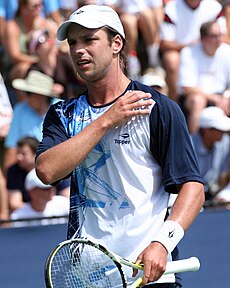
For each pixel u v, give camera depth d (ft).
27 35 100.37
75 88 97.60
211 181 87.81
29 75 92.07
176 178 43.29
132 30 102.89
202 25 97.60
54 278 43.52
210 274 79.30
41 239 75.92
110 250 44.21
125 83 44.83
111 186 44.19
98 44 43.04
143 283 41.16
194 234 79.25
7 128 91.61
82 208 44.96
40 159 43.09
